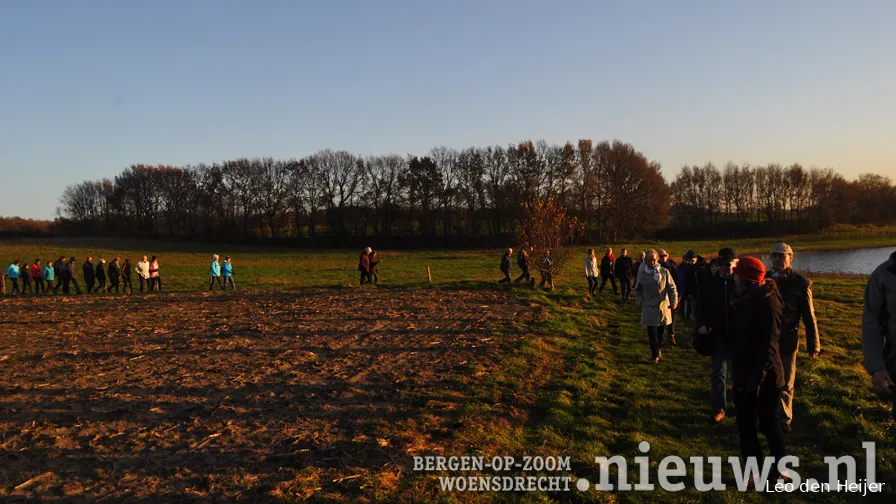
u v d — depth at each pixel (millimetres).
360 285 24922
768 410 5105
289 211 83375
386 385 8359
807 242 70062
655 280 9734
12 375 9352
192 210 86500
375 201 82312
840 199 84062
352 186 82562
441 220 81125
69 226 91938
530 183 75125
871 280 4426
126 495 4949
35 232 86688
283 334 12734
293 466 5520
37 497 4930
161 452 5898
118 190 88375
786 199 85062
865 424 6477
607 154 70062
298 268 43938
